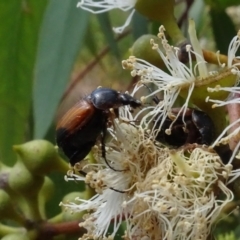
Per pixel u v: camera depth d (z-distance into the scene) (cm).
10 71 25
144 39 19
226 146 17
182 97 18
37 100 21
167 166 17
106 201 18
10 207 21
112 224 20
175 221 17
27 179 21
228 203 18
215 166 17
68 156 18
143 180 17
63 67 21
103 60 33
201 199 16
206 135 17
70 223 21
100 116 18
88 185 19
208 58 18
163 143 18
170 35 19
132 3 20
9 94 25
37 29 24
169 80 17
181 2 28
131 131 18
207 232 17
